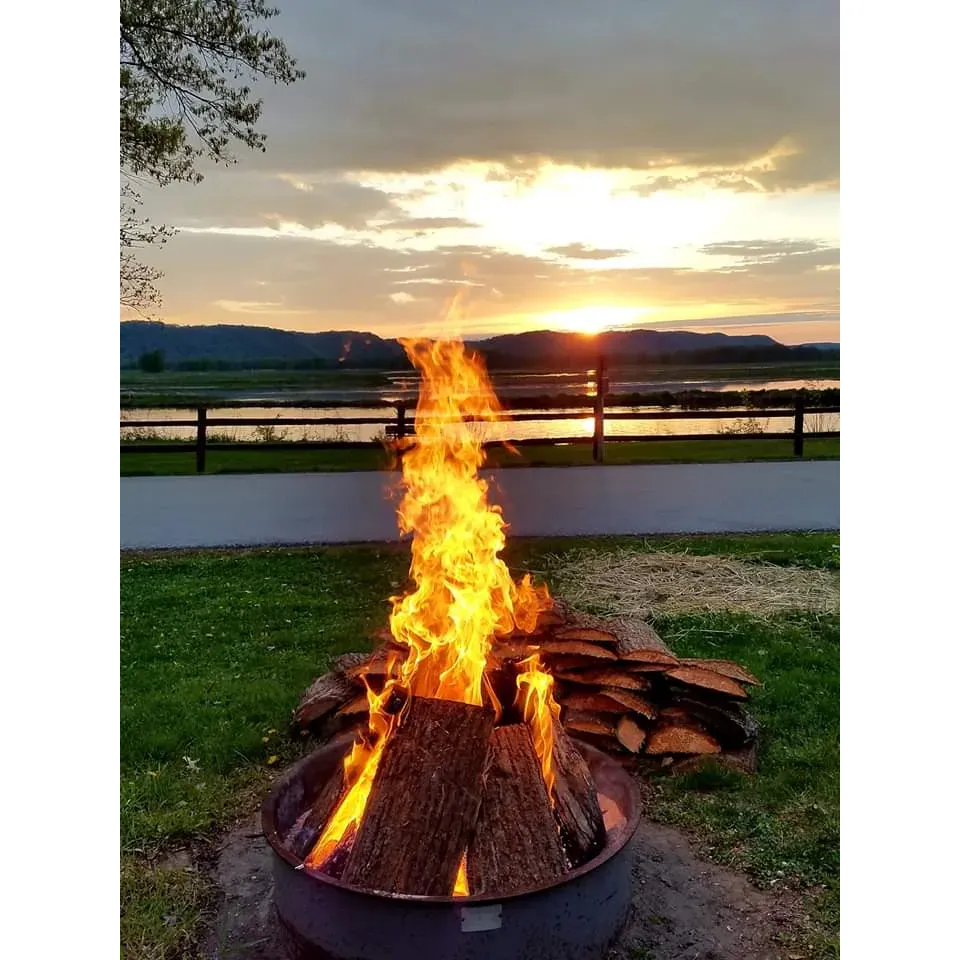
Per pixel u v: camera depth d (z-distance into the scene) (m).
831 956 2.50
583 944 2.26
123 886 2.84
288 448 12.64
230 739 3.97
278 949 2.52
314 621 5.93
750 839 3.12
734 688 3.75
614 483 10.80
